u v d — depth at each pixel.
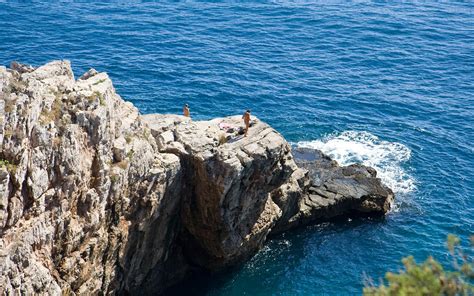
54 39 85.56
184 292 47.28
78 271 37.69
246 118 47.09
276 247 51.72
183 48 86.31
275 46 90.44
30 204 33.22
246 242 48.50
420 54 90.75
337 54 89.06
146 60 81.06
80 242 37.53
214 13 103.56
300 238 52.94
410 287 18.77
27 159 32.38
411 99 76.75
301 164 58.78
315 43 92.56
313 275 48.47
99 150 37.47
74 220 36.78
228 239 46.53
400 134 68.62
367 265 49.41
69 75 40.16
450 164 63.44
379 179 57.81
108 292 41.84
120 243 41.00
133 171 40.50
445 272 19.75
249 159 44.12
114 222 40.41
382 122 70.94
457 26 103.69
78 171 35.75
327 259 50.22
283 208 51.47
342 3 114.00
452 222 54.56
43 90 35.22
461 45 94.81
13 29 87.81
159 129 46.53
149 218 42.38
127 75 76.12
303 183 53.53
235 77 78.56
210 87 75.00
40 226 33.94
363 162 62.78
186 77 77.12
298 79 79.94
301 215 53.75
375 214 55.66
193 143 45.44
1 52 78.69
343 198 54.62
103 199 38.22
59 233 35.75
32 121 32.72
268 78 79.38
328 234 53.44
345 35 96.44
